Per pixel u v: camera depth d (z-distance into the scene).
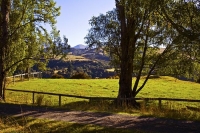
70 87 37.53
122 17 22.31
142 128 12.38
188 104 25.94
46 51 24.88
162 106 20.31
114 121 13.80
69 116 15.19
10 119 14.73
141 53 23.27
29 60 28.16
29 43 26.53
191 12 13.39
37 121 14.05
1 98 24.03
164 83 43.69
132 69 23.66
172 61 20.59
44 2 25.67
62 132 12.13
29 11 26.20
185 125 12.92
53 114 15.84
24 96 28.72
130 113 16.08
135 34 22.48
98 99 20.91
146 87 38.22
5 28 24.88
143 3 14.81
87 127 12.53
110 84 41.12
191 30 13.49
